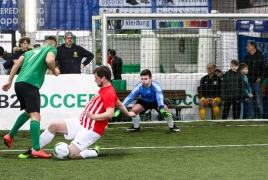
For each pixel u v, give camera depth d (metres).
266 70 15.90
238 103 15.74
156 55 16.98
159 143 11.32
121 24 16.98
